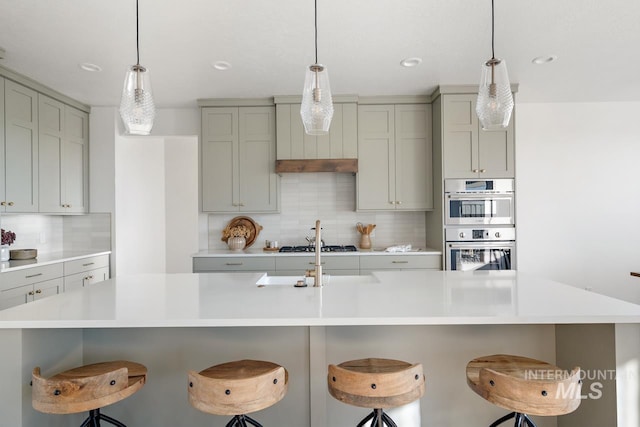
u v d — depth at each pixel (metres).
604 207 4.21
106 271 4.11
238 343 1.90
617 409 1.55
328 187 4.31
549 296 1.82
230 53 2.87
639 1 2.21
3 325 1.46
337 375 1.42
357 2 2.21
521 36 2.64
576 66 3.19
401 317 1.48
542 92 3.86
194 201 5.48
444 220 3.71
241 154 3.96
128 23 2.39
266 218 4.32
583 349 1.73
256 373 1.55
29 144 3.32
